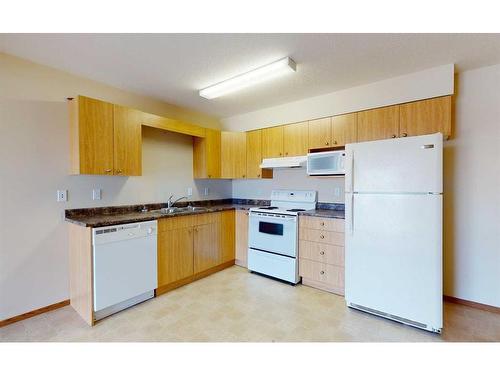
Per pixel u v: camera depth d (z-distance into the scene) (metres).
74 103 2.50
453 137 2.68
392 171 2.25
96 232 2.25
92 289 2.24
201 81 2.84
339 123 3.12
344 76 2.70
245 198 4.51
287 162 3.52
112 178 3.00
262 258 3.40
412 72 2.61
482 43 2.08
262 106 3.76
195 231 3.22
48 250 2.49
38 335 2.09
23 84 2.34
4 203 2.25
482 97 2.54
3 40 2.02
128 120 2.82
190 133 3.60
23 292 2.34
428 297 2.10
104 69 2.55
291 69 2.43
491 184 2.52
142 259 2.61
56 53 2.23
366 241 2.40
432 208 2.07
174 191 3.72
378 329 2.18
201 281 3.24
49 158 2.49
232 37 1.99
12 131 2.28
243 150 4.11
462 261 2.66
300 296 2.82
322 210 3.43
